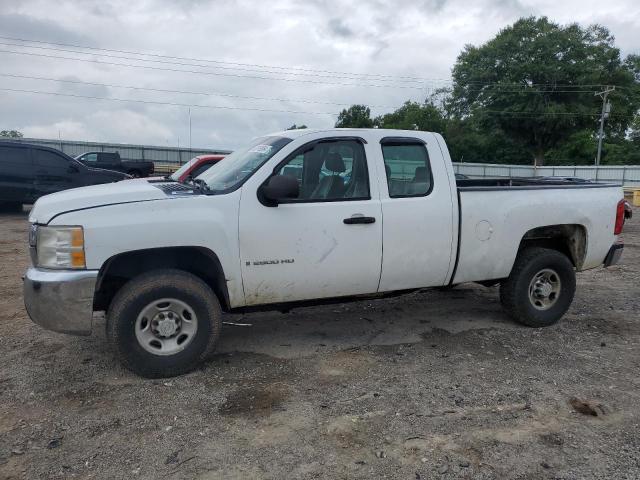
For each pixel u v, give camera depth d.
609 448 3.37
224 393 4.02
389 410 3.79
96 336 5.15
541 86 50.62
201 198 4.23
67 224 3.92
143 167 27.80
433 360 4.70
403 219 4.75
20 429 3.50
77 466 3.12
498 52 51.91
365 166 4.71
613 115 54.47
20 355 4.70
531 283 5.45
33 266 4.20
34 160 14.18
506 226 5.18
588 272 8.54
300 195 4.54
